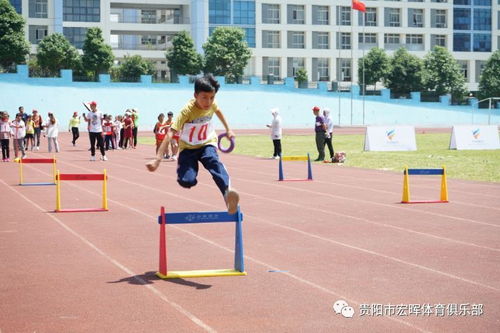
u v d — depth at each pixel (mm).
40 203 15461
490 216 13391
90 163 27500
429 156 30000
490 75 79750
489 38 94062
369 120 74188
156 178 21375
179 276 8258
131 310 6891
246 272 8555
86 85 65562
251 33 85062
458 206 14805
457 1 92125
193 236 11148
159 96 68000
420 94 77000
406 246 10305
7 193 17422
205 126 8133
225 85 69875
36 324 6449
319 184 19359
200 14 82000
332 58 88375
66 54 70688
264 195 16797
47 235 11320
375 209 14344
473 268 8812
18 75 63469
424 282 8062
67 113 64625
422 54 91125
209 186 18938
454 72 79188
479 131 35500
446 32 91812
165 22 90500
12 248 10219
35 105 63719
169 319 6582
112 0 81000
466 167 24641
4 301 7258
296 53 86875
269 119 71188
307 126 72250
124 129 37219
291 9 86562
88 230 11805
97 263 9148
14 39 68562
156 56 82938
